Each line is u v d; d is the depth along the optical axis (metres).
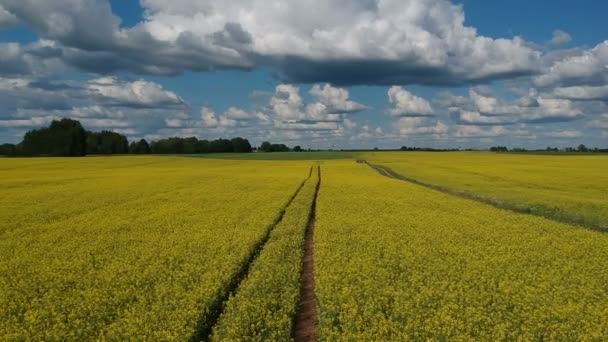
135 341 11.20
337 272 16.33
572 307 12.77
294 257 18.69
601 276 16.08
